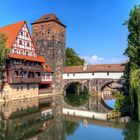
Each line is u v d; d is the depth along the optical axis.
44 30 77.06
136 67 35.94
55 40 75.94
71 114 41.44
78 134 27.89
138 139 25.83
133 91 30.92
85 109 47.84
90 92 72.44
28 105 49.53
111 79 68.69
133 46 37.44
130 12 38.25
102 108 49.62
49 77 72.88
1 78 51.72
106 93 87.56
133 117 32.19
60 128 30.86
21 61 58.56
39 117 37.66
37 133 28.05
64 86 78.06
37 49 78.00
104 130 29.73
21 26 59.94
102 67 72.00
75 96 72.94
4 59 49.97
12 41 56.72
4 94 52.78
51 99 62.78
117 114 36.78
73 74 76.19
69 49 95.31
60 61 78.00
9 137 26.06
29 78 60.38
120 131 29.22
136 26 37.53
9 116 37.50
